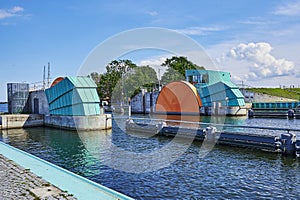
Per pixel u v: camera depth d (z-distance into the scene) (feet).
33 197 22.38
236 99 146.72
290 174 40.70
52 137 85.66
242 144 60.54
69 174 29.43
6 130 108.06
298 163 47.03
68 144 71.61
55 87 109.50
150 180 37.83
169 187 35.12
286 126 100.99
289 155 51.90
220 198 31.55
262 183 36.76
